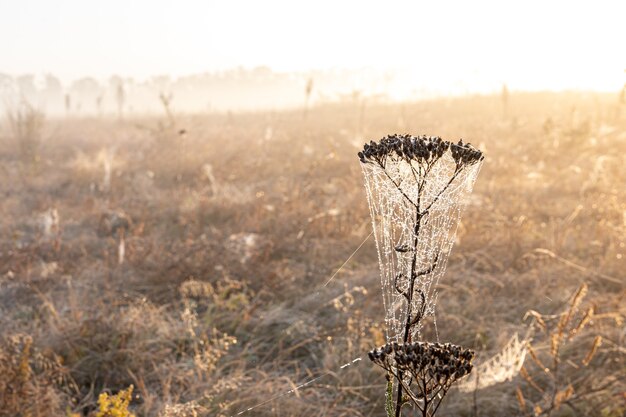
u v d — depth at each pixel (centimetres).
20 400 395
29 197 1104
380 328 507
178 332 528
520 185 1061
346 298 588
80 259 739
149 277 654
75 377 469
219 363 492
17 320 555
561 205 930
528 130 1745
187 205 949
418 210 173
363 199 909
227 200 968
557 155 1355
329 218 829
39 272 688
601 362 464
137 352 482
